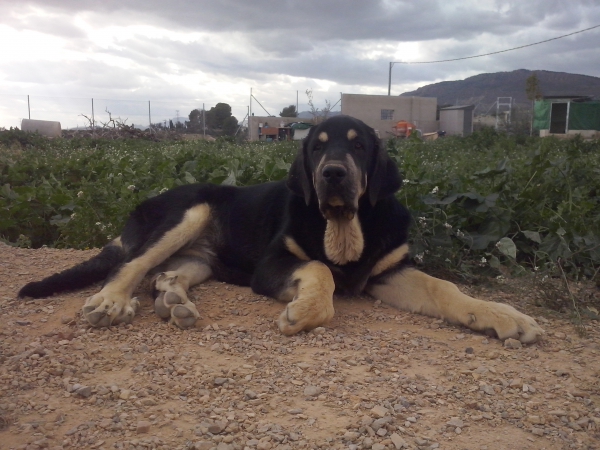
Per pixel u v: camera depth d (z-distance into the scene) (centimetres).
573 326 132
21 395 95
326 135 139
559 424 89
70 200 246
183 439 82
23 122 941
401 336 124
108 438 82
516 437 85
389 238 146
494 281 165
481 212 186
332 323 131
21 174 303
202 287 157
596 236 175
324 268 133
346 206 133
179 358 110
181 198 169
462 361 112
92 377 102
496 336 124
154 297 143
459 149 594
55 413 89
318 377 102
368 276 147
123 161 295
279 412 90
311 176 143
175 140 754
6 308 139
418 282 142
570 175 220
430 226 182
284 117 1191
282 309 137
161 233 155
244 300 145
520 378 104
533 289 156
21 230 240
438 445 82
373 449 80
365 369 106
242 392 96
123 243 170
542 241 179
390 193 145
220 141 615
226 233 169
